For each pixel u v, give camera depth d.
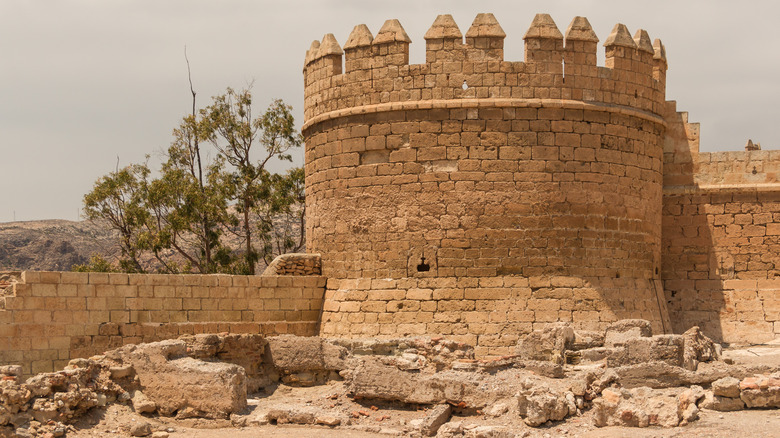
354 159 24.14
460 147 23.05
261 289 24.39
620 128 23.91
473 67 23.14
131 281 22.64
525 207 22.94
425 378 19.05
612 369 18.02
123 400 19.14
